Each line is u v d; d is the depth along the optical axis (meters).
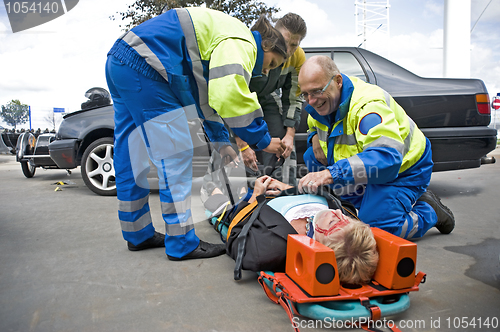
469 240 2.15
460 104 3.31
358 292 1.18
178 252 1.83
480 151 3.34
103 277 1.63
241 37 1.64
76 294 1.45
